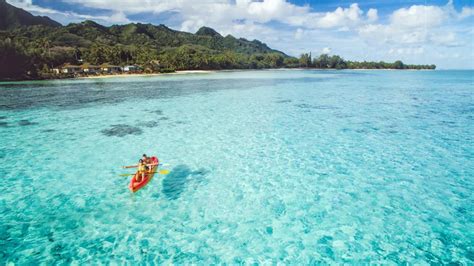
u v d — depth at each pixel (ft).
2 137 65.67
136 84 208.95
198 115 88.69
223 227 31.01
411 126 72.02
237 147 56.85
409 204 34.83
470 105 104.12
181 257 26.58
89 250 27.68
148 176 41.09
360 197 36.68
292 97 129.49
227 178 42.91
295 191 38.63
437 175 42.65
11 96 138.41
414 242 28.07
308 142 59.47
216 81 232.94
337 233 29.71
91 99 126.00
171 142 60.90
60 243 28.76
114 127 74.49
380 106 103.19
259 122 78.23
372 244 27.91
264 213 33.55
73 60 419.13
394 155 51.24
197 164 48.39
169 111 95.81
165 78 283.59
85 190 39.78
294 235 29.53
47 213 34.14
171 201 36.45
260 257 26.43
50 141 62.34
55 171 46.29
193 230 30.55
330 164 47.55
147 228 31.01
